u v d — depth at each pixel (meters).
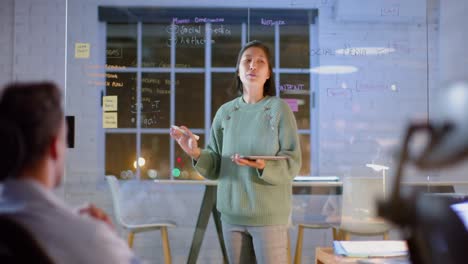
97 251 1.03
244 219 2.55
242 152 2.58
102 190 3.88
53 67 4.28
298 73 4.08
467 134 0.88
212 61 4.11
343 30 4.07
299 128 4.07
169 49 4.09
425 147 0.93
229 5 4.10
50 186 1.11
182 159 4.05
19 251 0.98
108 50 4.02
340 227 3.77
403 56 4.05
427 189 3.62
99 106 3.96
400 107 4.04
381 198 1.07
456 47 4.00
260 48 2.67
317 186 3.79
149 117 4.05
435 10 4.04
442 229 1.03
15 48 4.28
